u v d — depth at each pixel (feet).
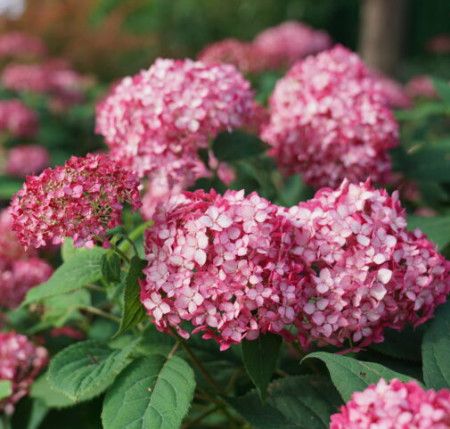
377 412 2.35
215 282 2.76
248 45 5.69
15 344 3.54
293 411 2.87
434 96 7.24
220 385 3.19
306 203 2.92
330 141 3.63
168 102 3.42
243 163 3.96
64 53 13.29
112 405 2.78
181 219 2.83
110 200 2.78
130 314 2.89
